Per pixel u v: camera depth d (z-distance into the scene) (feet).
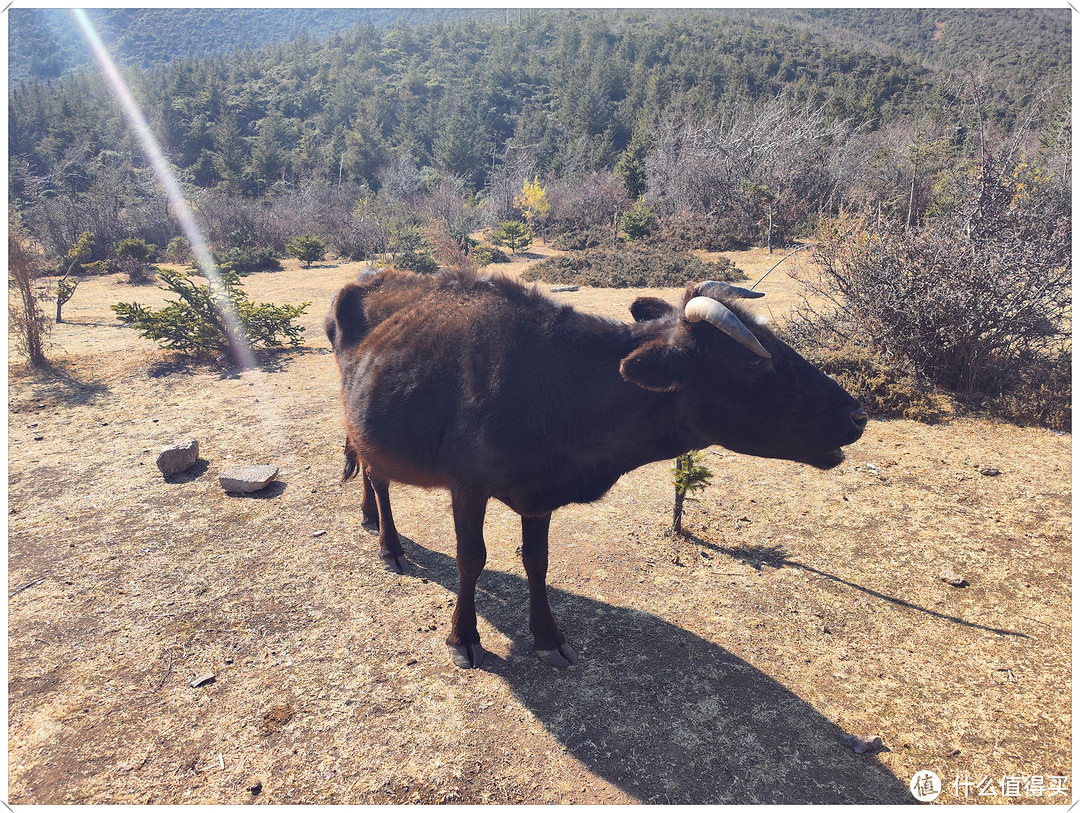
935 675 12.65
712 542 17.17
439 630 13.96
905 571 15.90
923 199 59.06
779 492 19.88
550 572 15.94
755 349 10.32
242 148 290.97
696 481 17.29
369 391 13.05
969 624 14.03
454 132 264.72
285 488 20.29
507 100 404.57
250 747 11.02
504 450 11.62
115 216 99.81
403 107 398.01
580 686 12.39
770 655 13.19
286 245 93.35
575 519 18.35
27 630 13.83
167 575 15.80
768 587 15.33
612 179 117.50
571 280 60.18
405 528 18.12
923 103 171.63
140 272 67.67
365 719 11.60
